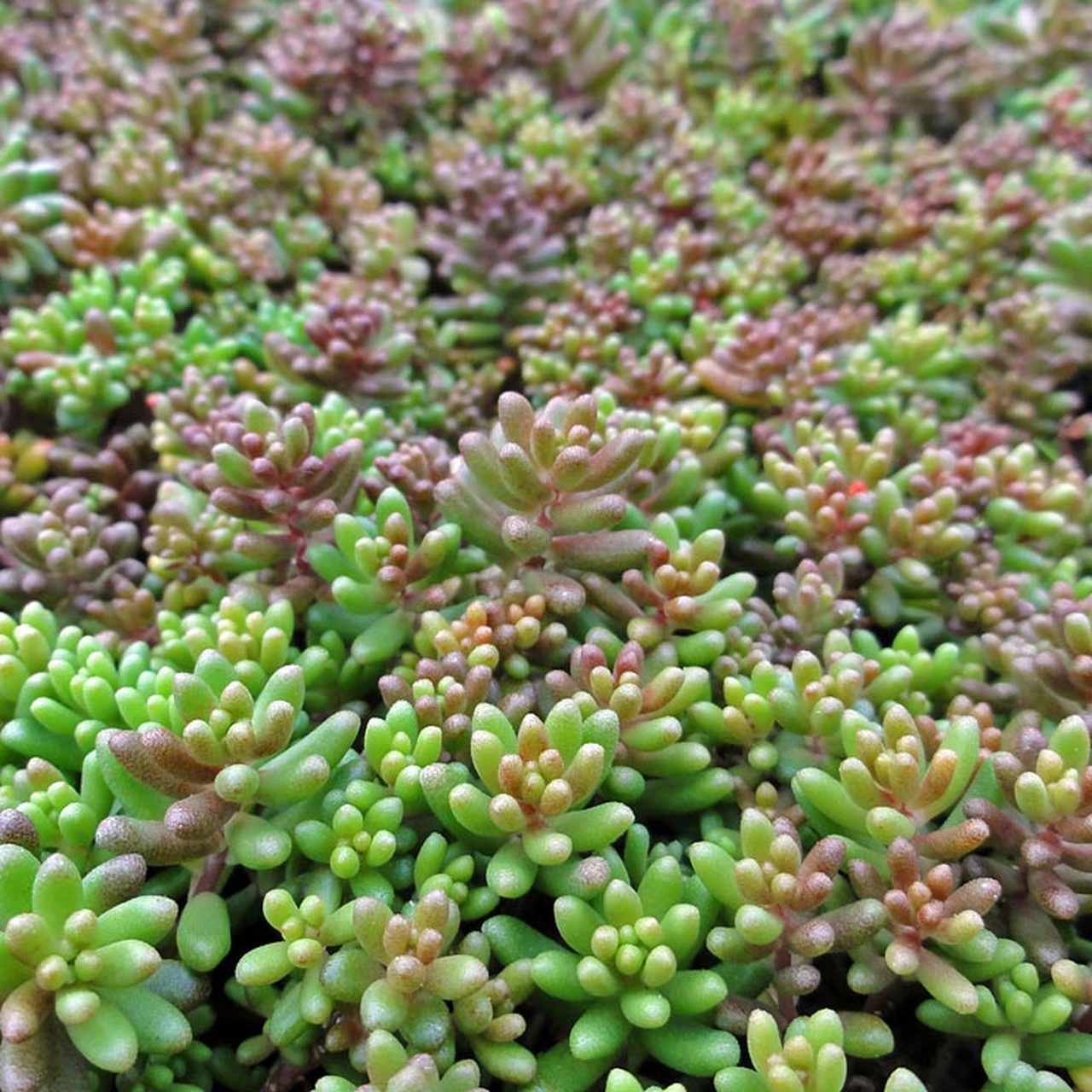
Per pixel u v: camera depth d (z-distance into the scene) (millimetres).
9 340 185
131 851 109
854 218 247
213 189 222
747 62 279
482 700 126
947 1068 126
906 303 229
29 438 184
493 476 131
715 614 135
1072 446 204
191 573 157
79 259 205
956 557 164
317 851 117
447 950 114
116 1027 99
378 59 250
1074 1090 114
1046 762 114
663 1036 110
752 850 110
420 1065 97
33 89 248
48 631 140
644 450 148
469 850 121
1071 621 130
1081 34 279
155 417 188
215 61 261
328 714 140
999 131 261
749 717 130
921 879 114
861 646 146
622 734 124
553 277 213
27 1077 97
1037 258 220
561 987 109
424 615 135
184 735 111
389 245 213
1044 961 115
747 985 117
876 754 116
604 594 139
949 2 301
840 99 275
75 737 128
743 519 171
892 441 165
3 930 101
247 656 132
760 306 214
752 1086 104
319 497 142
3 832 107
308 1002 107
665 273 207
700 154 248
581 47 274
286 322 204
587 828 113
